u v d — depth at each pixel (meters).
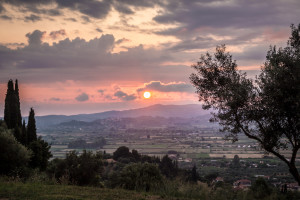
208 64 14.82
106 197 12.44
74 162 21.41
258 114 12.64
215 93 14.30
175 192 14.14
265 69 13.01
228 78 14.20
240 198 14.02
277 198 14.14
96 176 22.09
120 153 89.75
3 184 14.43
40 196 11.67
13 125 54.88
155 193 14.48
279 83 12.11
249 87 12.96
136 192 14.43
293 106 11.76
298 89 11.84
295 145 12.84
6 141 26.08
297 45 13.30
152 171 19.61
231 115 13.58
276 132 12.66
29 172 26.31
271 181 52.59
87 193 13.14
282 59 12.55
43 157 43.28
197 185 15.17
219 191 14.58
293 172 13.12
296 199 14.16
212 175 71.69
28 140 53.19
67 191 13.41
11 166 25.19
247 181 57.59
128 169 19.75
